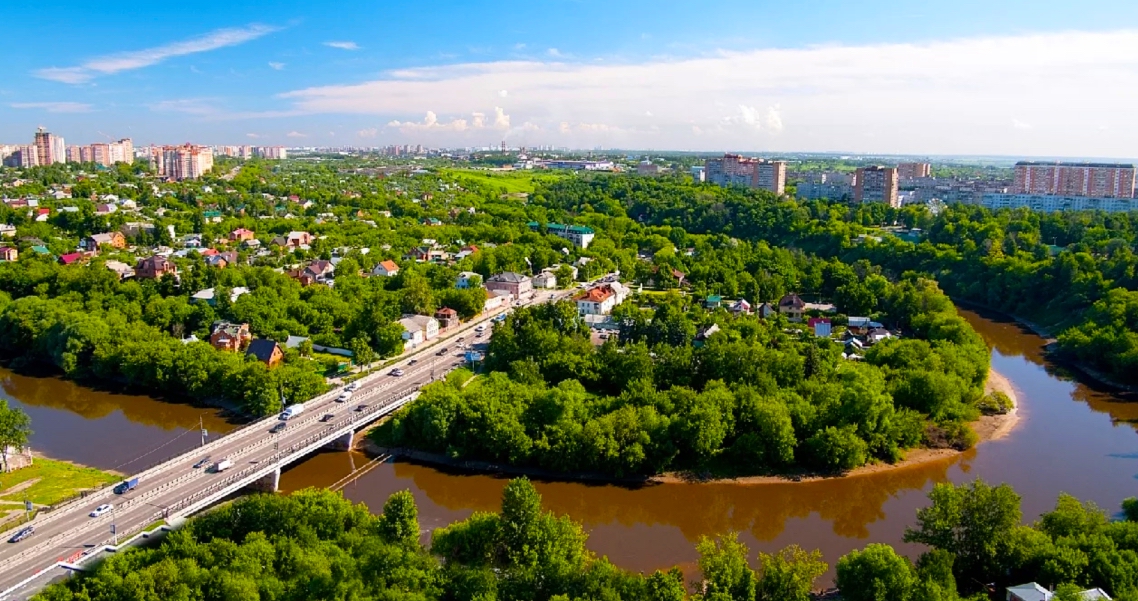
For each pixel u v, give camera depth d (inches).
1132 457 7229.3
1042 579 4468.5
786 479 6692.9
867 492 6535.4
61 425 7859.3
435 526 5807.1
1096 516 4955.7
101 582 4128.9
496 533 4692.4
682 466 6796.3
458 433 7012.8
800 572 4372.5
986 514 4734.3
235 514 4872.0
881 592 4202.8
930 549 5364.2
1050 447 7470.5
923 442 7352.4
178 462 6378.0
